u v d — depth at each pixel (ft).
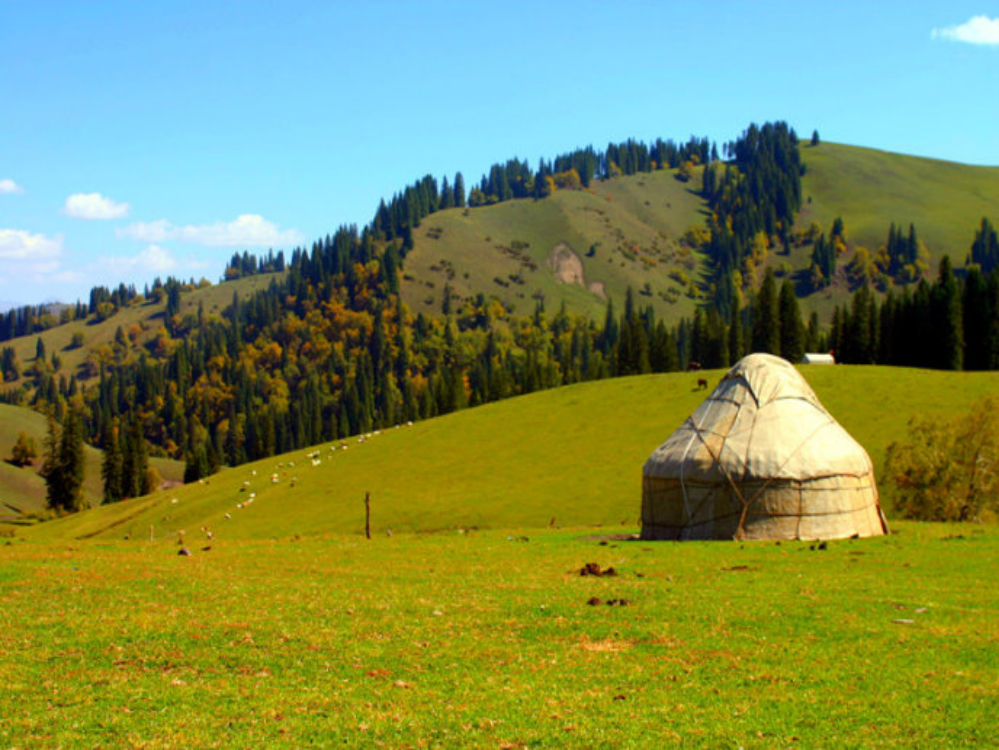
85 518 325.42
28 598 75.82
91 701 49.26
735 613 70.38
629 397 319.47
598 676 54.34
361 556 111.04
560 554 112.68
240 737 44.09
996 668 55.01
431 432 322.75
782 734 44.55
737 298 496.64
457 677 54.24
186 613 70.03
